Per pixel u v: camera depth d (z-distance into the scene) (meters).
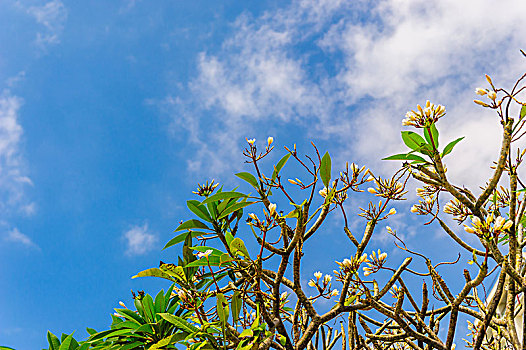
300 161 2.27
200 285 2.62
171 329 2.62
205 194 2.67
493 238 2.22
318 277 2.56
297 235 2.23
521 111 2.14
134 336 2.59
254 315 2.81
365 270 2.50
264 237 2.21
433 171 2.39
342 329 3.36
